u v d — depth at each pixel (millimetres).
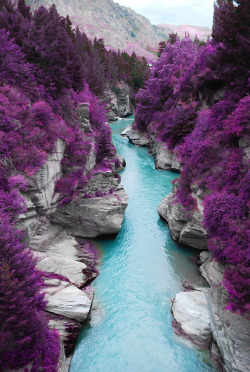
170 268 22469
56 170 25438
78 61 36469
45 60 27172
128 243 26234
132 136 66688
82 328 16875
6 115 20312
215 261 19078
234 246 16344
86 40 101812
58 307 16344
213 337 15109
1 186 18188
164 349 15578
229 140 22344
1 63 23406
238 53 23328
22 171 20469
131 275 21656
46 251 22391
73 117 30938
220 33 25328
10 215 17984
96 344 15945
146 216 31484
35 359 11742
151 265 22875
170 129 46156
